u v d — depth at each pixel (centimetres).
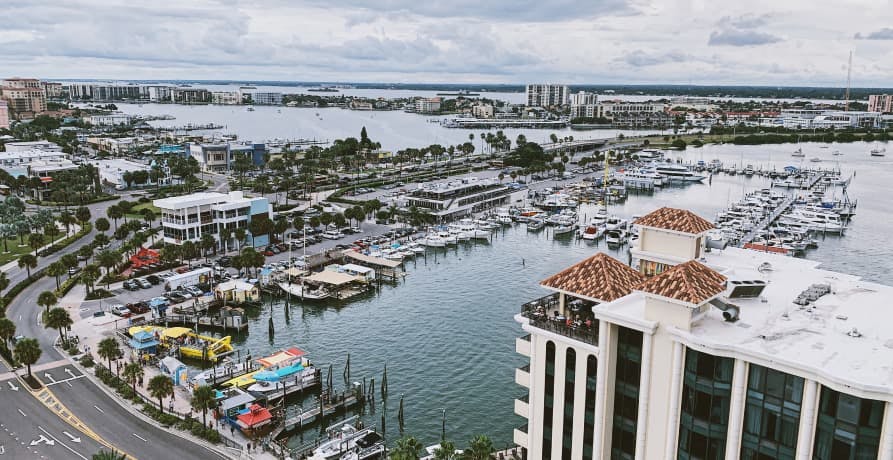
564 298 7025
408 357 12256
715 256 8331
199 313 13988
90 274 14675
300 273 16362
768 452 5372
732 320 6019
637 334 6038
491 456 7112
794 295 6850
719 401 5566
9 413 9438
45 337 12325
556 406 6681
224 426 9444
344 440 9069
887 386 4609
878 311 6353
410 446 7606
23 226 19675
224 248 18938
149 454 8512
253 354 12456
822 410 5025
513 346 12700
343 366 11900
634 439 6241
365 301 15512
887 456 4728
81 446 8631
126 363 10788
